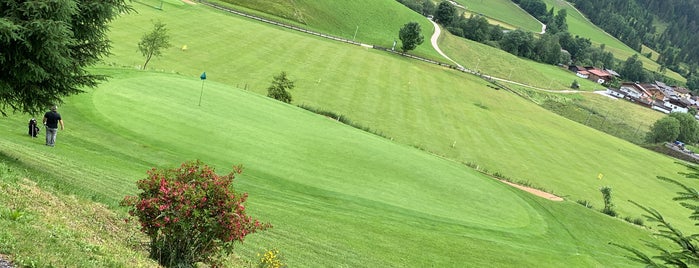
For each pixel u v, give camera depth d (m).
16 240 8.73
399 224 22.31
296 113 39.31
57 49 15.89
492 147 62.81
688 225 48.03
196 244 10.84
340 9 141.00
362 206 23.50
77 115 26.69
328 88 73.44
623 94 166.38
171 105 31.67
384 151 34.22
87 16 17.45
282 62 81.38
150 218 10.43
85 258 9.20
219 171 23.19
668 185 66.31
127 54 64.25
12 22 14.90
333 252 17.30
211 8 106.44
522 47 177.75
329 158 29.48
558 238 27.62
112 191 17.22
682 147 112.69
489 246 22.67
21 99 17.81
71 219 11.51
